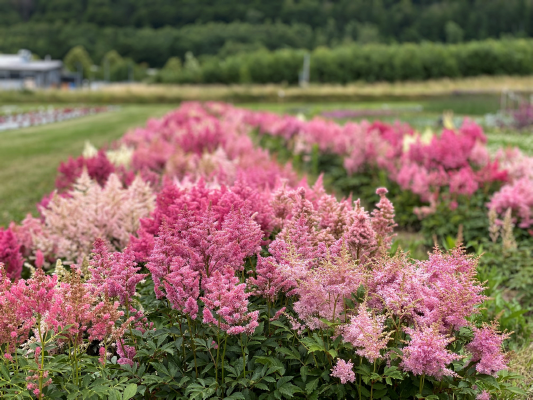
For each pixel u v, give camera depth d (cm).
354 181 969
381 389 306
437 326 284
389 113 3681
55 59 14150
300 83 6531
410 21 13125
